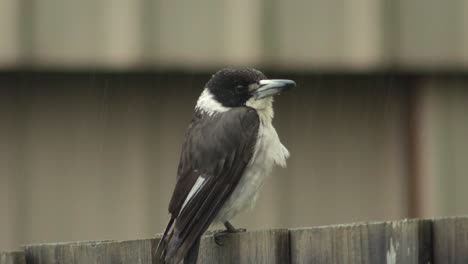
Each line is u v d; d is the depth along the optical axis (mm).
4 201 10055
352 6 10375
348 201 10750
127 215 10305
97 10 9844
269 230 6906
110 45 9891
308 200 10672
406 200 10852
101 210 10250
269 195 10609
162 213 10344
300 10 10227
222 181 7965
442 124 10797
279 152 8523
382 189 10820
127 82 10211
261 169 8312
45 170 10125
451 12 10602
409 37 10523
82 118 10148
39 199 10133
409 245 7121
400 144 10781
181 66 10016
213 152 7988
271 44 10164
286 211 10648
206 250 6941
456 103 10789
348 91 10648
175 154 10320
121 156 10266
